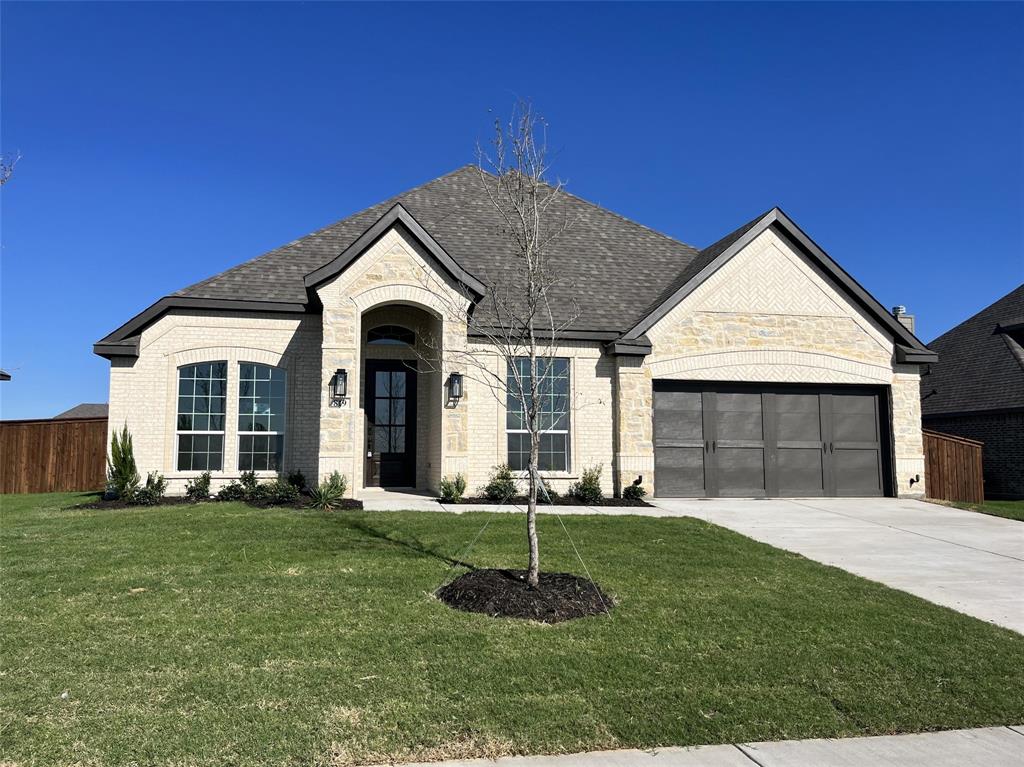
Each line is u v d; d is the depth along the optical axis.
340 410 15.12
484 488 16.33
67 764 4.41
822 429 18.31
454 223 19.69
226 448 16.30
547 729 5.08
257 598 7.75
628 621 7.42
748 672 6.22
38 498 16.77
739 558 10.57
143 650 6.21
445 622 7.16
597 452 17.19
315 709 5.22
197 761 4.50
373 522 12.00
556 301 17.97
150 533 10.95
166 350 16.25
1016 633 7.73
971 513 15.73
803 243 18.16
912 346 18.67
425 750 4.77
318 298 15.91
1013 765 4.86
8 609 7.27
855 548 11.89
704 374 17.56
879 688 6.05
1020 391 22.81
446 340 15.88
